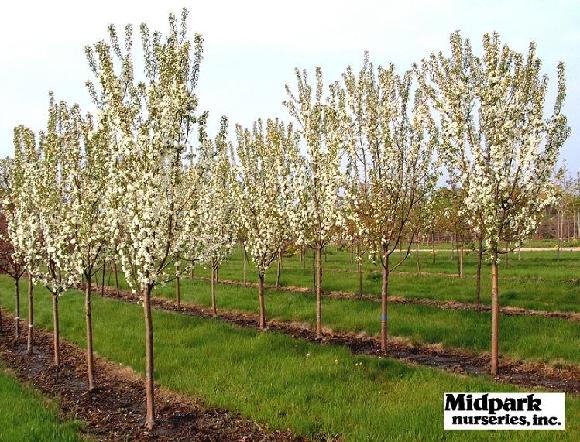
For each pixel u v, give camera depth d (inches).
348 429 379.2
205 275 1422.2
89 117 519.8
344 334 719.7
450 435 355.3
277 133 708.0
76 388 532.7
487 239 520.4
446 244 2647.6
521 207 517.3
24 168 580.7
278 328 769.6
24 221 588.1
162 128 387.9
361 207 610.9
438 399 417.4
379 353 616.4
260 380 487.8
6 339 775.1
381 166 582.6
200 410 449.1
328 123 629.9
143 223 391.5
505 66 493.7
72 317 848.3
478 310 792.3
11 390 486.3
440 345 640.4
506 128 481.1
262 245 738.8
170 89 392.2
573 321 658.2
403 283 1088.2
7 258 756.6
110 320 794.2
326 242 692.7
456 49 516.1
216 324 707.4
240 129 795.4
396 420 381.1
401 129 569.6
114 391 516.4
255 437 390.3
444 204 868.0
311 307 835.4
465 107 506.0
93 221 515.2
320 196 652.1
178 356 582.2
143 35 408.5
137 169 395.2
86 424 423.8
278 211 731.4
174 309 967.6
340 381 472.4
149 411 421.1
